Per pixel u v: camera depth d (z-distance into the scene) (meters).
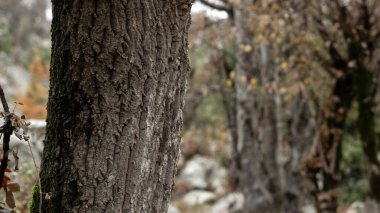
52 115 2.62
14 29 31.17
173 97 2.65
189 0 2.59
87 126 2.52
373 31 8.17
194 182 20.33
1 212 2.86
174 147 2.70
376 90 8.40
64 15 2.51
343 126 8.62
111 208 2.53
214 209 16.88
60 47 2.55
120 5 2.44
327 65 8.48
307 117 10.89
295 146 10.94
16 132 2.65
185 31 2.67
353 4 8.08
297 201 10.91
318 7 8.13
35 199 2.70
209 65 11.05
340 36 8.36
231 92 11.62
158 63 2.55
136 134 2.53
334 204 8.62
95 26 2.46
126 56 2.47
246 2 8.88
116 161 2.52
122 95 2.49
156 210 2.67
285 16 7.96
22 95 15.30
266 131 10.97
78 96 2.52
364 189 15.91
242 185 11.23
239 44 9.62
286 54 8.98
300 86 8.55
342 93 8.52
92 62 2.48
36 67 17.44
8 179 2.85
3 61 21.72
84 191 2.53
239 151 11.20
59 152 2.58
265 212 10.98
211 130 16.25
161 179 2.67
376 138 8.41
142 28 2.48
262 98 10.78
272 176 10.99
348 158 16.77
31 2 34.97
